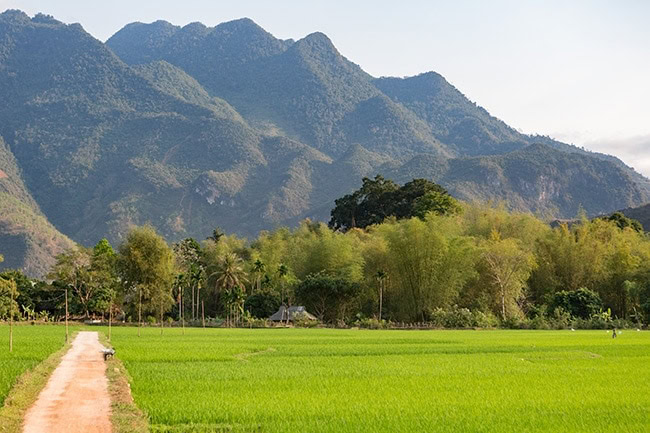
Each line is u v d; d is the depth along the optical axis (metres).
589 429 27.31
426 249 125.81
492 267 128.25
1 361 47.38
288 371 45.03
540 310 127.38
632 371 45.69
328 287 132.50
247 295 157.88
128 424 26.48
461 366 48.88
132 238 147.00
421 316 128.25
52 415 28.12
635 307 132.25
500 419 29.11
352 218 198.25
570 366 49.09
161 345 68.75
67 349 61.09
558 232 142.25
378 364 50.25
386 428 27.38
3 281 96.81
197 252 188.00
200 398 33.50
